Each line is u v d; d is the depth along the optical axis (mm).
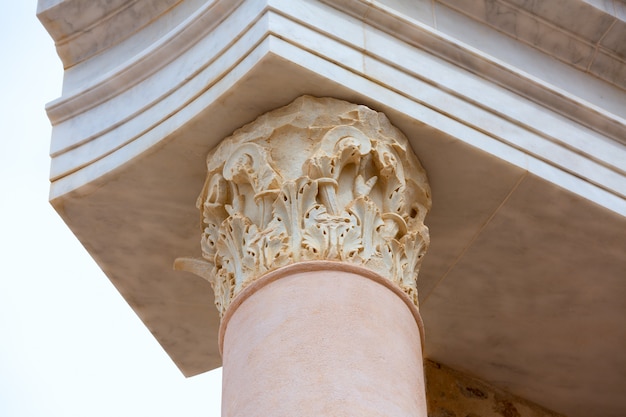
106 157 8852
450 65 8805
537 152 8766
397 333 7328
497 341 10312
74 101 9297
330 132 8070
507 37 9422
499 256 9328
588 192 8844
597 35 9586
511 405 10727
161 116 8633
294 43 8109
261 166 8047
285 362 6953
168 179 8734
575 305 9812
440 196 8797
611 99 9672
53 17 9648
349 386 6781
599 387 10773
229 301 7934
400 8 8945
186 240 9211
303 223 7758
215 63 8453
